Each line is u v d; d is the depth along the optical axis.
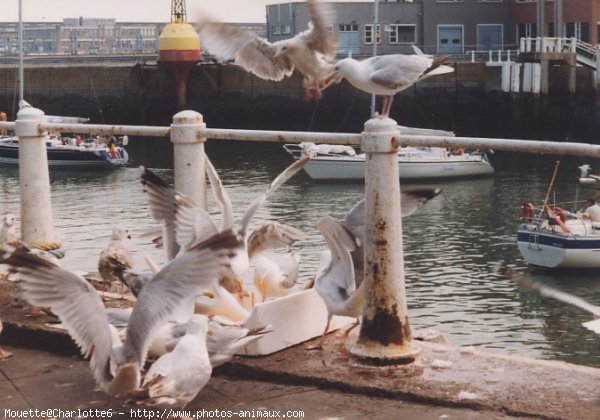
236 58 8.37
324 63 8.16
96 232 34.91
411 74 7.92
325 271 7.45
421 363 7.12
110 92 78.88
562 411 6.18
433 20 80.62
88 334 6.02
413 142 6.96
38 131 9.49
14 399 6.91
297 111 76.38
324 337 7.78
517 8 80.69
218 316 7.40
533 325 23.83
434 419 6.26
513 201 43.12
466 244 33.81
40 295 5.95
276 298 8.02
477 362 7.11
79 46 179.25
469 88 73.62
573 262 30.22
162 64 75.62
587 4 76.50
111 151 55.06
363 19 80.06
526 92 69.56
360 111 75.06
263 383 7.07
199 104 77.25
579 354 21.88
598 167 53.22
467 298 26.34
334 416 6.39
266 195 7.65
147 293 6.05
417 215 39.50
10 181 49.47
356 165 47.50
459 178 49.84
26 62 80.69
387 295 7.10
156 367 6.10
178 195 7.41
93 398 6.90
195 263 6.01
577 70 71.00
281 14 80.12
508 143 6.66
